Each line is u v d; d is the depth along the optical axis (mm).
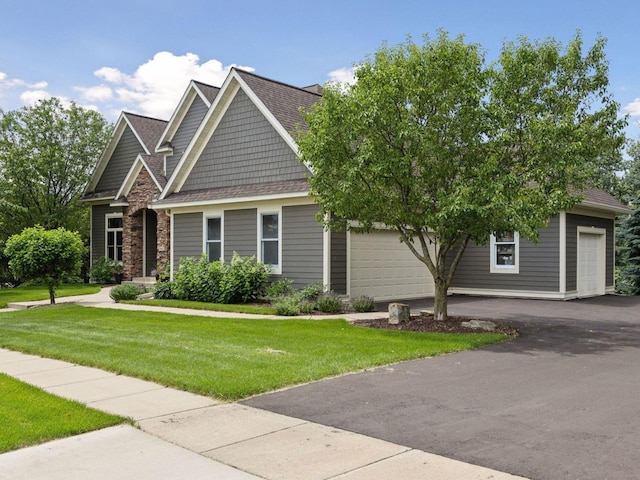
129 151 27672
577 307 16375
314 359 8781
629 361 8820
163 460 4914
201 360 8758
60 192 29531
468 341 10352
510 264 19641
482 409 6230
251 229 17797
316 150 11555
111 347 10008
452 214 10344
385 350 9500
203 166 19719
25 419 5977
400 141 11102
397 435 5426
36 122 28578
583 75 11344
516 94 11281
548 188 11016
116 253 27453
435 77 11117
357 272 17031
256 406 6465
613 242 22141
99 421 5891
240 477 4539
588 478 4359
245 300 16641
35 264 17219
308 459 4867
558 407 6273
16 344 10508
